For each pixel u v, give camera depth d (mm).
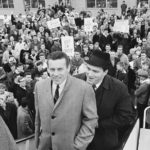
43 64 8430
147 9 21203
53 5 23312
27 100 5602
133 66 8742
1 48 12703
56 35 13469
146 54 9438
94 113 2428
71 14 18781
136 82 7391
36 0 25547
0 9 26281
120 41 12391
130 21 16531
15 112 5707
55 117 2375
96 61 2588
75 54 8539
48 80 2479
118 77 7398
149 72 7082
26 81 6949
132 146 2924
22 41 12281
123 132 2984
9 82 7914
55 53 2295
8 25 17375
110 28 14664
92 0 24922
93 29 13953
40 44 12086
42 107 2422
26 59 10141
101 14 19609
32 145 3270
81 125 2471
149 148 3043
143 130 3217
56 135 2406
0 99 5785
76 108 2363
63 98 2354
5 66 9469
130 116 2854
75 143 2396
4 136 1624
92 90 2459
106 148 2822
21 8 25922
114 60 7574
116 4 24297
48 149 2529
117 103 2805
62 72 2268
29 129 5414
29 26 16531
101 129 2791
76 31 15383
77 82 2404
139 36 14117
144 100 5191
